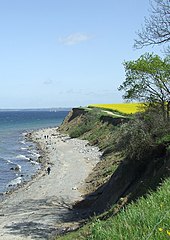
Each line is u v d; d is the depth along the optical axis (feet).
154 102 85.25
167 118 76.89
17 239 65.41
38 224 74.33
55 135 285.43
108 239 22.27
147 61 82.28
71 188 106.42
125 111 258.98
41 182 119.55
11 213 85.25
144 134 71.82
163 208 24.58
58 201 93.50
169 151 62.28
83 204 85.51
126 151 75.51
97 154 165.37
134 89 86.28
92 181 109.29
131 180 72.54
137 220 23.06
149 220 22.09
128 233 21.42
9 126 436.76
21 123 501.15
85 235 40.42
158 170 60.59
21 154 198.70
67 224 72.18
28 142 258.16
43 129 367.45
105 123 224.33
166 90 84.12
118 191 74.18
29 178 132.57
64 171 134.82
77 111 323.37
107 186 79.71
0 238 66.28
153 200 27.73
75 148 198.49
